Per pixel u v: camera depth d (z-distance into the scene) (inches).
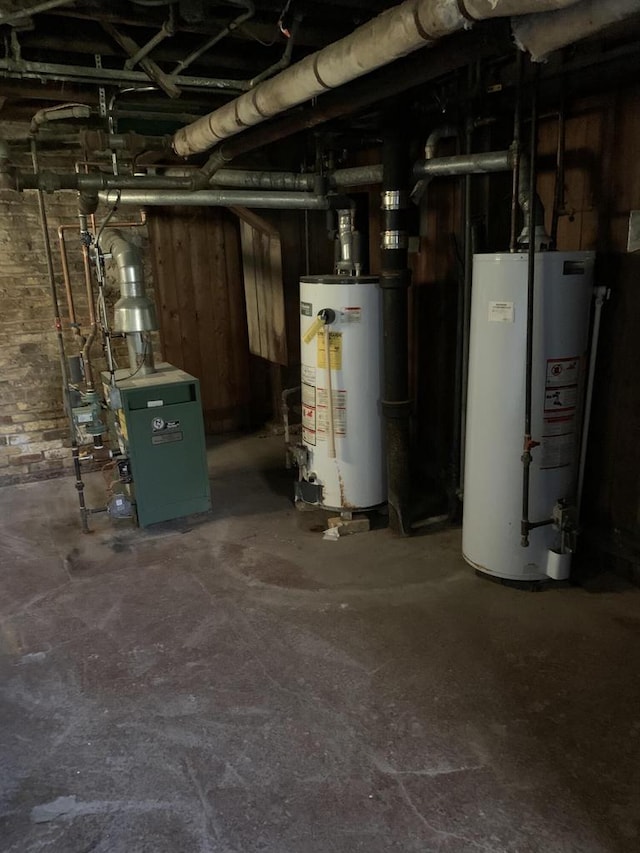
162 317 188.7
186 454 135.7
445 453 142.9
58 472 168.7
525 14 62.2
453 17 60.4
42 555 124.3
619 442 104.9
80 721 79.7
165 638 96.3
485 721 77.5
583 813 64.7
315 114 99.9
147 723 79.0
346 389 125.4
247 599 106.3
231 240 193.6
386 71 86.2
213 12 86.4
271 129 109.3
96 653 93.3
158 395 130.6
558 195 100.1
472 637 94.0
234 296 198.2
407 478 125.5
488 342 99.3
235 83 106.0
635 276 97.4
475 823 64.1
